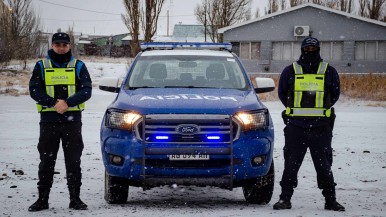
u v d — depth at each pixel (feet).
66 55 19.24
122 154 18.84
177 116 18.58
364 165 31.58
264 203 20.76
